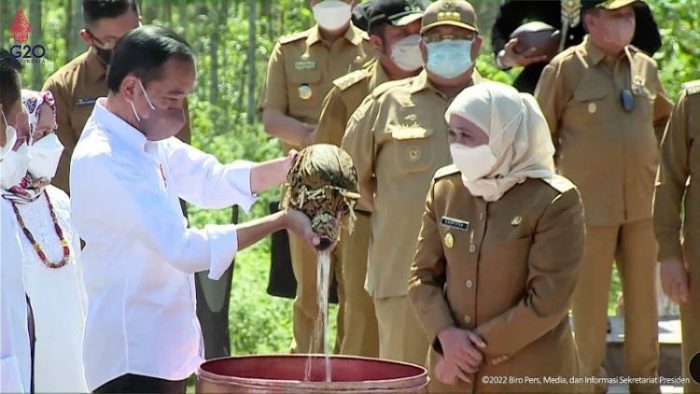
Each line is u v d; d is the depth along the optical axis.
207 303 6.21
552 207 4.27
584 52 6.45
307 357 3.66
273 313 8.57
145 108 3.68
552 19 7.63
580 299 6.35
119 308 3.68
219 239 3.61
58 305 4.32
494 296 4.34
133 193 3.60
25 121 3.96
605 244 6.35
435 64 5.31
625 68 6.47
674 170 5.23
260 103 7.16
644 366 6.45
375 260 5.34
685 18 9.38
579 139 6.38
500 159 4.28
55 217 4.38
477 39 5.38
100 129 3.69
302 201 3.63
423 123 5.30
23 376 3.58
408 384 3.22
